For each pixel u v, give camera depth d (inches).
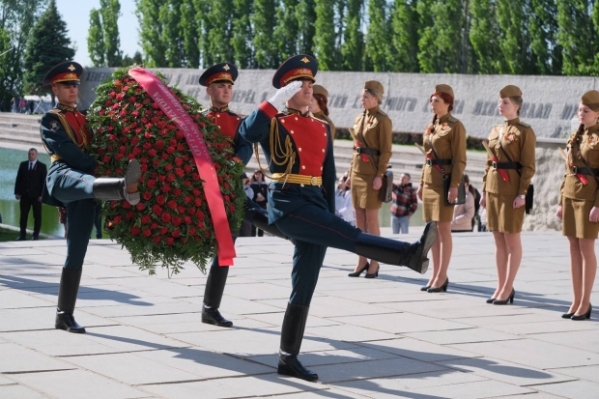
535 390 251.6
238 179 290.4
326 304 365.1
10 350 274.4
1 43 3270.2
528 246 568.4
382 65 2224.4
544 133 1440.7
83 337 293.7
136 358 270.2
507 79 1504.7
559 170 662.5
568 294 405.7
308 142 264.1
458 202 400.5
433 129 410.0
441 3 2017.7
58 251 479.8
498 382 258.4
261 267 450.0
